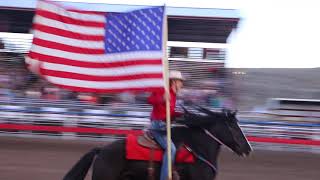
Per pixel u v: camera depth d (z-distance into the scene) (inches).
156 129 286.5
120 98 805.2
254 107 842.2
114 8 764.0
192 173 288.7
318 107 800.3
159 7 283.1
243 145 295.6
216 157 299.0
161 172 280.8
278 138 768.3
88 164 287.4
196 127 296.2
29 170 500.1
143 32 282.0
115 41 281.4
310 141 744.3
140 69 279.7
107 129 771.4
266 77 1489.9
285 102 812.6
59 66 276.8
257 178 506.9
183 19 862.5
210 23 872.3
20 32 908.0
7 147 642.8
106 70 280.7
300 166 591.8
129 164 282.5
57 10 277.4
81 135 772.6
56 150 637.3
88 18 280.5
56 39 277.3
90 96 802.8
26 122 781.3
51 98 807.7
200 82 845.8
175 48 879.1
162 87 277.4
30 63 275.1
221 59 869.8
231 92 848.9
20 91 811.4
